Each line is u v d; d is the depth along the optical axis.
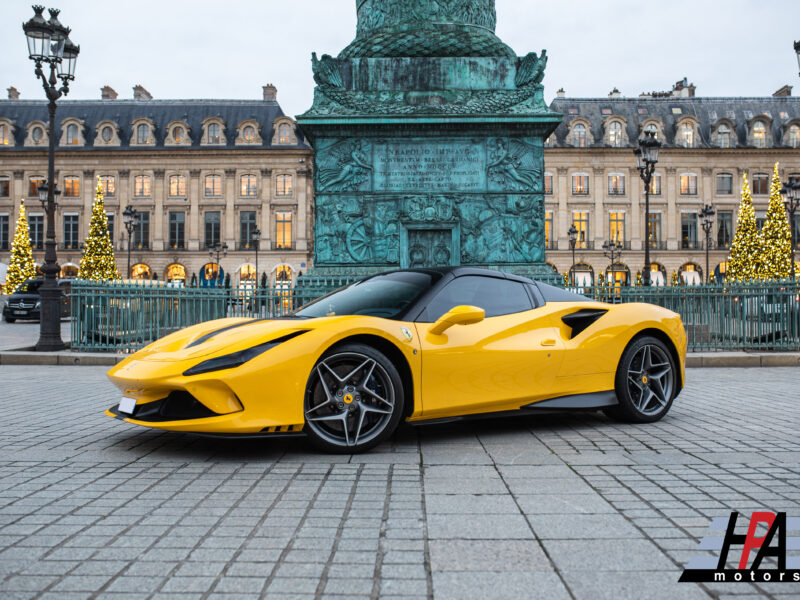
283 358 3.58
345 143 10.77
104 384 7.32
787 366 9.70
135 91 58.91
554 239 54.44
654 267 54.75
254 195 53.59
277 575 2.01
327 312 4.30
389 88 10.87
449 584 1.95
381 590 1.91
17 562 2.12
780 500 2.81
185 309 10.41
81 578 1.99
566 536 2.36
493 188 10.71
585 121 54.78
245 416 3.51
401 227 10.68
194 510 2.68
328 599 1.85
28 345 11.97
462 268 4.55
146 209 53.88
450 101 10.77
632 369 4.89
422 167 10.73
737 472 3.30
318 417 3.70
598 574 2.02
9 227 54.59
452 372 4.06
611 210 54.50
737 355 9.78
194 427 3.49
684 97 58.34
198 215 53.69
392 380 3.83
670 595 1.88
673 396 5.00
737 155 54.81
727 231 55.03
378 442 3.80
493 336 4.28
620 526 2.47
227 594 1.88
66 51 12.42
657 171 54.72
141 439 4.20
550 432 4.47
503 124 10.62
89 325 10.56
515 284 4.68
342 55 11.52
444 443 4.09
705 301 10.73
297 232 53.34
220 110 55.62
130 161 53.91
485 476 3.23
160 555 2.18
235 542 2.30
